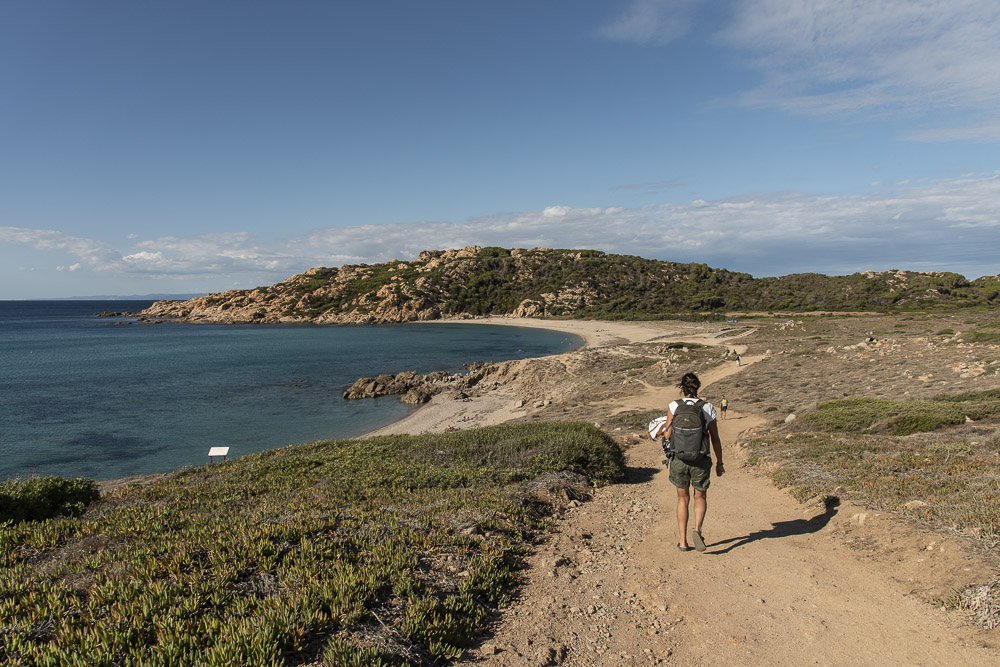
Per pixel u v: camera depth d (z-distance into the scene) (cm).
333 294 18288
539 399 4372
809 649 423
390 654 386
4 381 5766
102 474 2716
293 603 432
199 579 483
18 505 869
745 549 654
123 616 414
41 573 510
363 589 470
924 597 480
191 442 3353
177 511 786
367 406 4547
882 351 4209
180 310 19750
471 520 720
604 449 1271
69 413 4178
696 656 422
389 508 771
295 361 7662
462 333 12662
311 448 1638
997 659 377
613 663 414
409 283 18312
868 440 1219
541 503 890
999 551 504
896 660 399
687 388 654
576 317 15300
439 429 3562
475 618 472
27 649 368
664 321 13025
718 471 648
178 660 361
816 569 576
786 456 1183
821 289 14750
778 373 3794
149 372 6494
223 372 6531
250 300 18762
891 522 641
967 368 2669
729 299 15675
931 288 12769
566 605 516
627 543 714
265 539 579
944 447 992
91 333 13062
